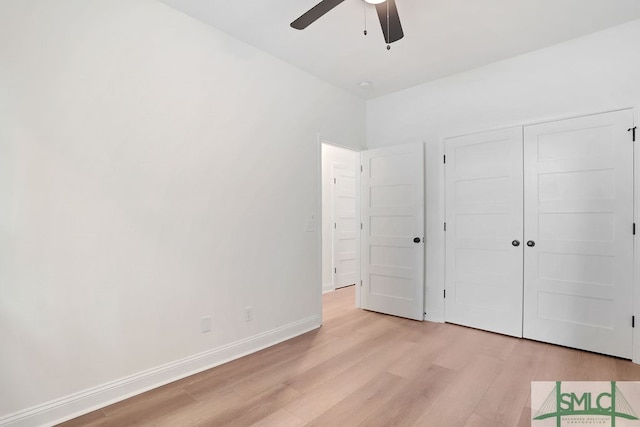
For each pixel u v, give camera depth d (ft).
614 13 8.00
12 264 5.67
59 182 6.15
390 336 10.37
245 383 7.47
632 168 8.42
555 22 8.36
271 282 9.93
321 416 6.18
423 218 11.91
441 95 11.73
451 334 10.48
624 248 8.51
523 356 8.73
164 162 7.59
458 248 11.36
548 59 9.62
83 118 6.42
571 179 9.27
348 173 17.90
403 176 12.34
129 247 7.04
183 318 7.90
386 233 12.81
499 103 10.48
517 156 10.13
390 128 13.12
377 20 8.16
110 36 6.77
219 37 8.66
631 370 7.88
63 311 6.19
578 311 9.15
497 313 10.52
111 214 6.79
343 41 9.20
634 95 8.40
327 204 16.79
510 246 10.25
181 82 7.89
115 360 6.82
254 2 7.51
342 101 12.60
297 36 8.96
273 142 10.03
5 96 5.61
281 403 6.63
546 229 9.66
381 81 11.94
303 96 11.00
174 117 7.77
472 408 6.38
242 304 9.14
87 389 6.44
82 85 6.41
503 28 8.60
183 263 7.91
